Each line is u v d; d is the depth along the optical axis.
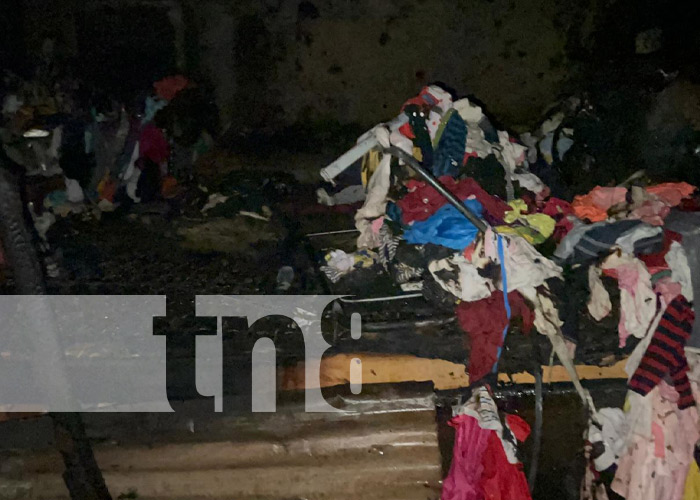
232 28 5.47
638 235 2.76
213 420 2.61
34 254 2.26
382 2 5.41
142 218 4.30
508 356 2.72
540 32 5.52
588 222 3.19
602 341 2.72
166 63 5.52
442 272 2.78
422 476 2.62
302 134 5.70
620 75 4.85
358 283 3.08
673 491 2.69
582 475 2.80
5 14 5.00
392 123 3.44
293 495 2.62
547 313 2.68
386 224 3.21
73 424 2.43
